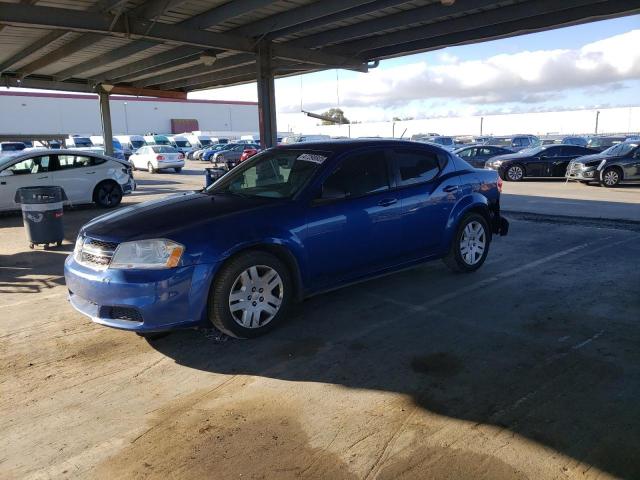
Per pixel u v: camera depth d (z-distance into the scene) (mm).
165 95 21578
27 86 18812
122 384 3654
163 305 3848
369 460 2754
